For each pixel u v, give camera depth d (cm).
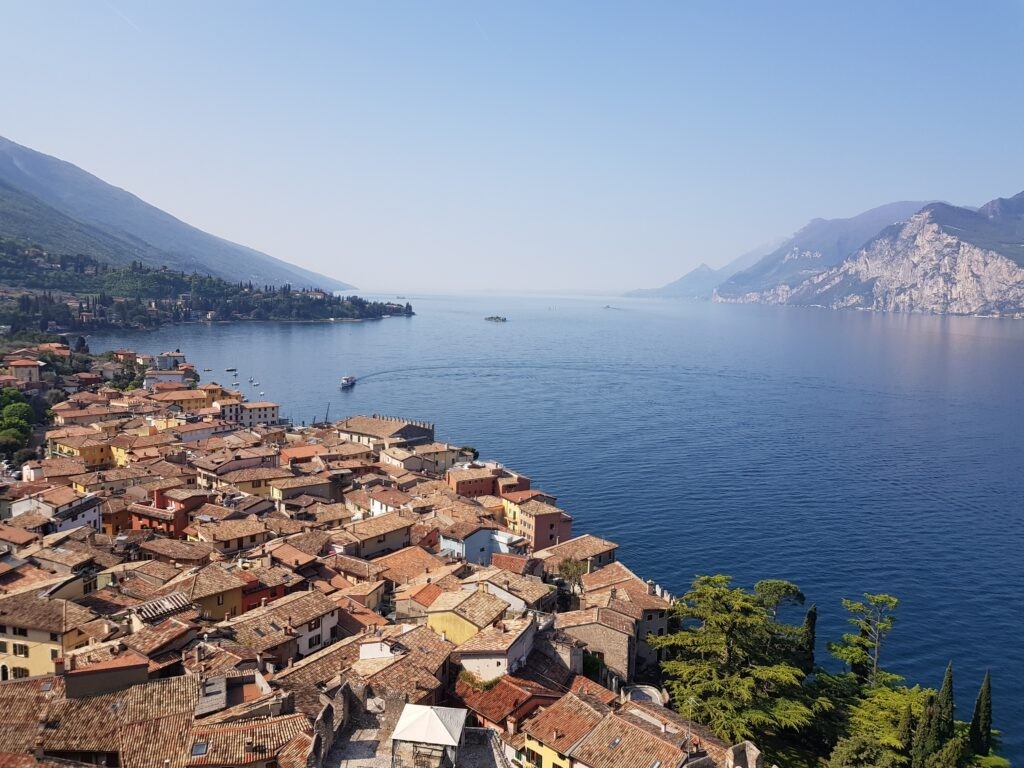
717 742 6706
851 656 9856
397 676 6300
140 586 8694
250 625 7481
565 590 11344
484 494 17912
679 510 18762
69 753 4712
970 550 16300
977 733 8269
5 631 6962
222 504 13488
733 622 8538
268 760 4438
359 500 15625
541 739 6097
